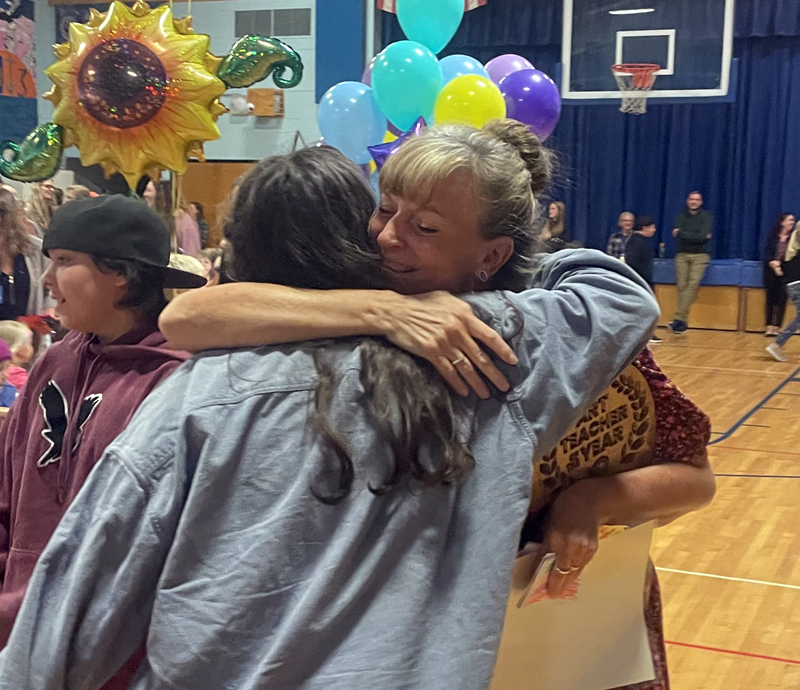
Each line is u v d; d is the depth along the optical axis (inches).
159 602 33.0
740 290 393.4
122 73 107.6
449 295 36.5
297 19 343.3
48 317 117.0
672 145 403.9
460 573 33.9
